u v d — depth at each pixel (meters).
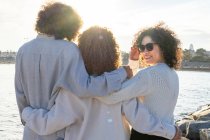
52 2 3.81
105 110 3.66
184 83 62.34
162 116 3.77
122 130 3.67
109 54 3.65
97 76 3.62
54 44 3.70
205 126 7.80
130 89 3.62
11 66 137.62
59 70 3.67
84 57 3.66
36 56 3.72
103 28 3.71
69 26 3.73
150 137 3.69
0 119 20.64
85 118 3.64
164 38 3.81
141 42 3.88
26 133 3.80
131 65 3.97
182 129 8.25
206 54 142.88
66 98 3.65
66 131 3.71
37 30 3.79
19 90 3.82
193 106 28.78
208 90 47.19
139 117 3.62
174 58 3.87
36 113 3.68
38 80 3.72
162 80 3.71
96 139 3.65
